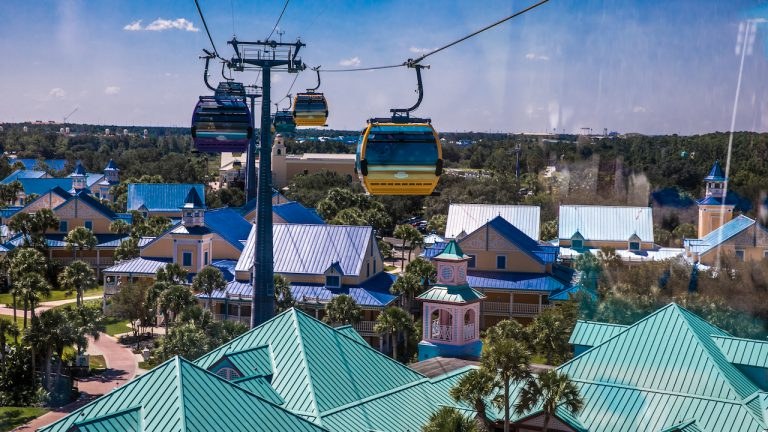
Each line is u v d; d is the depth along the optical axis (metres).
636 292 39.22
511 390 34.62
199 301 80.19
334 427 30.88
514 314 79.25
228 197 159.12
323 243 82.81
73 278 89.38
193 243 91.50
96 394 63.25
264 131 55.47
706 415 32.06
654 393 33.62
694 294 34.34
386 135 20.28
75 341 64.88
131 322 80.56
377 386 35.16
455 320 52.03
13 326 66.38
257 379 32.94
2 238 117.06
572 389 32.03
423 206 152.88
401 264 119.50
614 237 79.88
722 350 34.53
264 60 54.09
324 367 34.34
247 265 82.81
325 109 57.38
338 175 175.62
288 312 36.72
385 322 65.69
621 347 36.03
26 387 62.31
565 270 82.75
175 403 25.94
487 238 81.81
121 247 105.50
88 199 117.50
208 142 38.28
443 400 35.72
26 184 165.25
